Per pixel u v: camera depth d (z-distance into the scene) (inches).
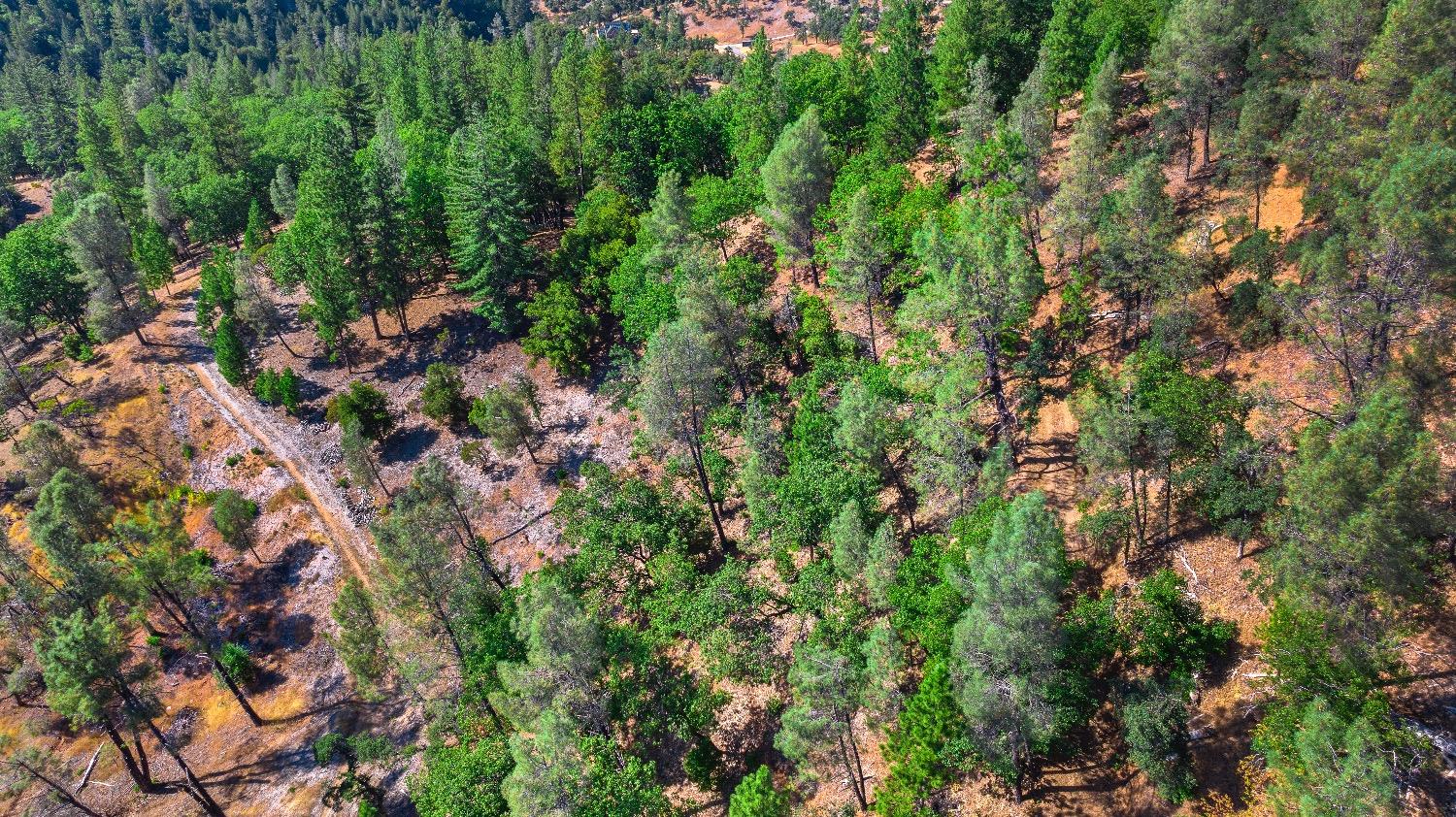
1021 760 1637.6
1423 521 1197.1
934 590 1631.4
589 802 1582.2
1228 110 2429.9
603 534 2324.1
